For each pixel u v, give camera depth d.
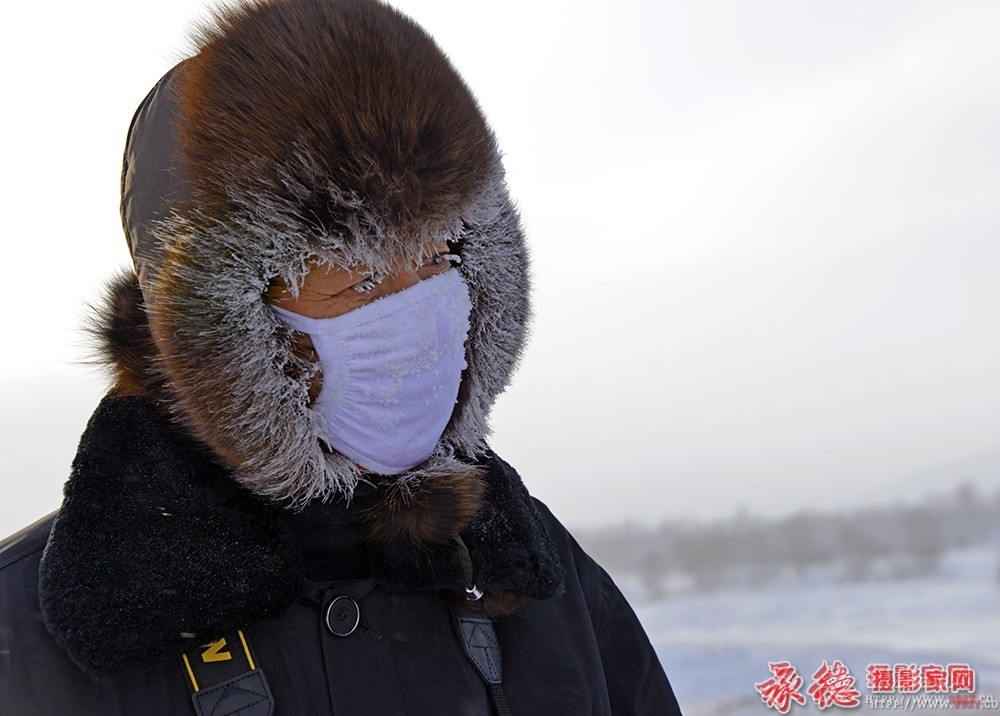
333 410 1.26
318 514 1.23
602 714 1.46
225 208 1.16
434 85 1.25
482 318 1.44
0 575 1.15
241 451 1.15
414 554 1.28
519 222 1.48
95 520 1.12
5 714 1.07
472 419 1.44
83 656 1.05
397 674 1.25
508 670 1.39
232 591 1.12
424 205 1.21
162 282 1.17
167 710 1.12
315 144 1.16
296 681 1.18
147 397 1.22
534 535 1.41
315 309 1.24
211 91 1.19
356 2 1.28
